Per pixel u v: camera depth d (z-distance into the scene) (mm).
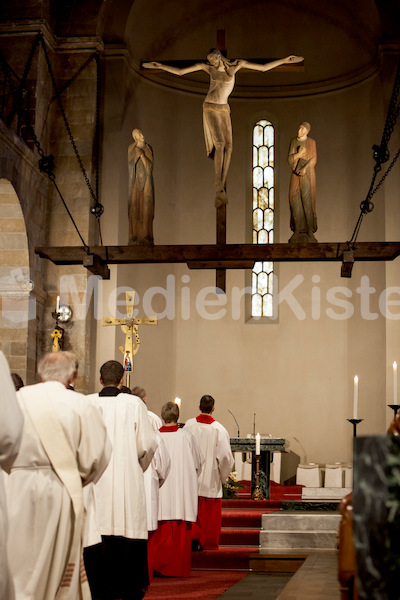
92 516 5895
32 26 15391
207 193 18281
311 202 13211
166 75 18031
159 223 17719
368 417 16469
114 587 6168
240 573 9016
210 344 17750
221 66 13008
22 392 4434
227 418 17469
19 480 4250
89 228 15344
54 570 4188
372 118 17094
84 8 16125
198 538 9469
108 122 16062
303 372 17438
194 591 7469
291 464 17094
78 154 15609
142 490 6340
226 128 12977
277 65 13078
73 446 4363
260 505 11438
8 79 14086
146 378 16891
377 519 2453
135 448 6355
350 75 17781
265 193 18234
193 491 8711
